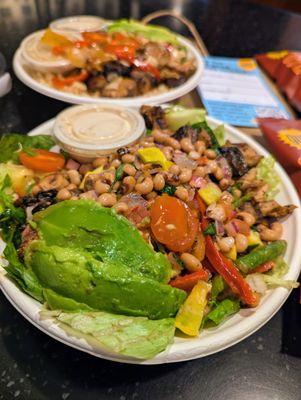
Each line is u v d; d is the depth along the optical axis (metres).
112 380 0.17
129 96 0.32
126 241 0.17
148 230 0.20
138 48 0.35
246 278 0.19
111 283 0.16
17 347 0.18
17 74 0.33
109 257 0.17
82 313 0.16
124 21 0.39
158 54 0.35
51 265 0.17
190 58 0.38
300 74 0.34
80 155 0.24
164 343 0.16
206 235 0.20
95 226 0.17
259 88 0.37
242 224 0.21
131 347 0.15
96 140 0.24
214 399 0.17
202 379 0.17
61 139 0.24
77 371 0.17
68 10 0.48
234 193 0.23
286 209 0.22
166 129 0.27
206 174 0.23
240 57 0.42
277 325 0.20
